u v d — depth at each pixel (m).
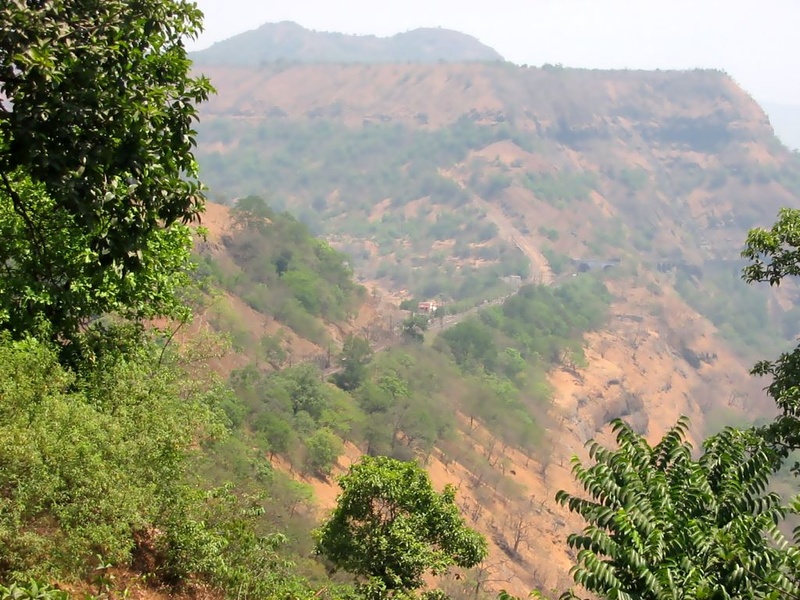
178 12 11.59
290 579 15.96
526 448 105.50
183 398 17.42
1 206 14.37
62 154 9.57
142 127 10.17
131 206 10.76
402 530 16.75
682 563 8.59
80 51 9.69
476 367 120.38
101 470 10.80
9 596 8.92
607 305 194.50
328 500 66.06
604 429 137.25
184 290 20.17
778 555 8.65
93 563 11.93
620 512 8.73
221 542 13.70
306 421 73.00
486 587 65.19
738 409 170.50
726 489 9.56
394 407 85.56
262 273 113.25
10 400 10.48
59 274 15.19
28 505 10.22
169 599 12.66
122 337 15.78
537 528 87.31
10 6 9.02
